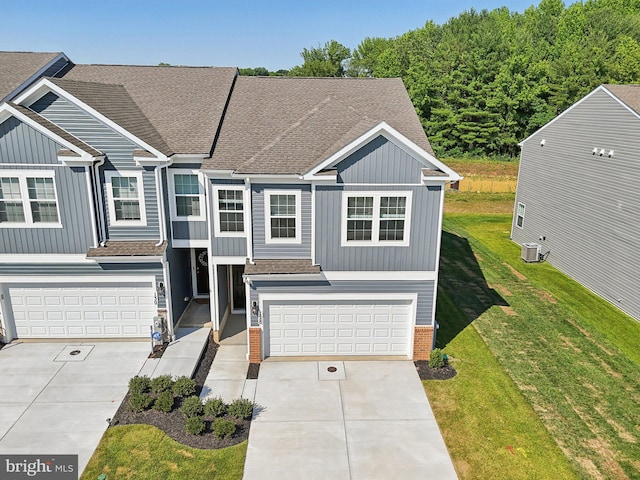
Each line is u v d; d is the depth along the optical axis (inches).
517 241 1120.8
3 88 634.2
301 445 446.6
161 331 617.6
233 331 669.3
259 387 537.3
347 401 514.0
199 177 608.4
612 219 767.7
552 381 553.9
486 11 2883.9
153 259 587.5
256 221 567.8
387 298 579.5
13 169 554.9
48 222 576.4
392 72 2322.8
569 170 892.0
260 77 778.8
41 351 600.1
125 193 588.7
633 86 804.6
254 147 610.5
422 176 531.2
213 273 613.9
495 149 2036.2
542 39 2566.4
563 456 437.7
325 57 2837.1
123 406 495.5
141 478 403.2
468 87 1987.0
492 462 429.7
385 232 555.8
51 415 478.9
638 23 2447.1
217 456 430.3
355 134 568.4
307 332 596.1
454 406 507.2
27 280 599.5
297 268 562.6
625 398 525.3
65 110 558.6
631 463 430.9
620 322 709.9
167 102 685.3
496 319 711.1
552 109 1984.5
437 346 628.4
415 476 412.5
